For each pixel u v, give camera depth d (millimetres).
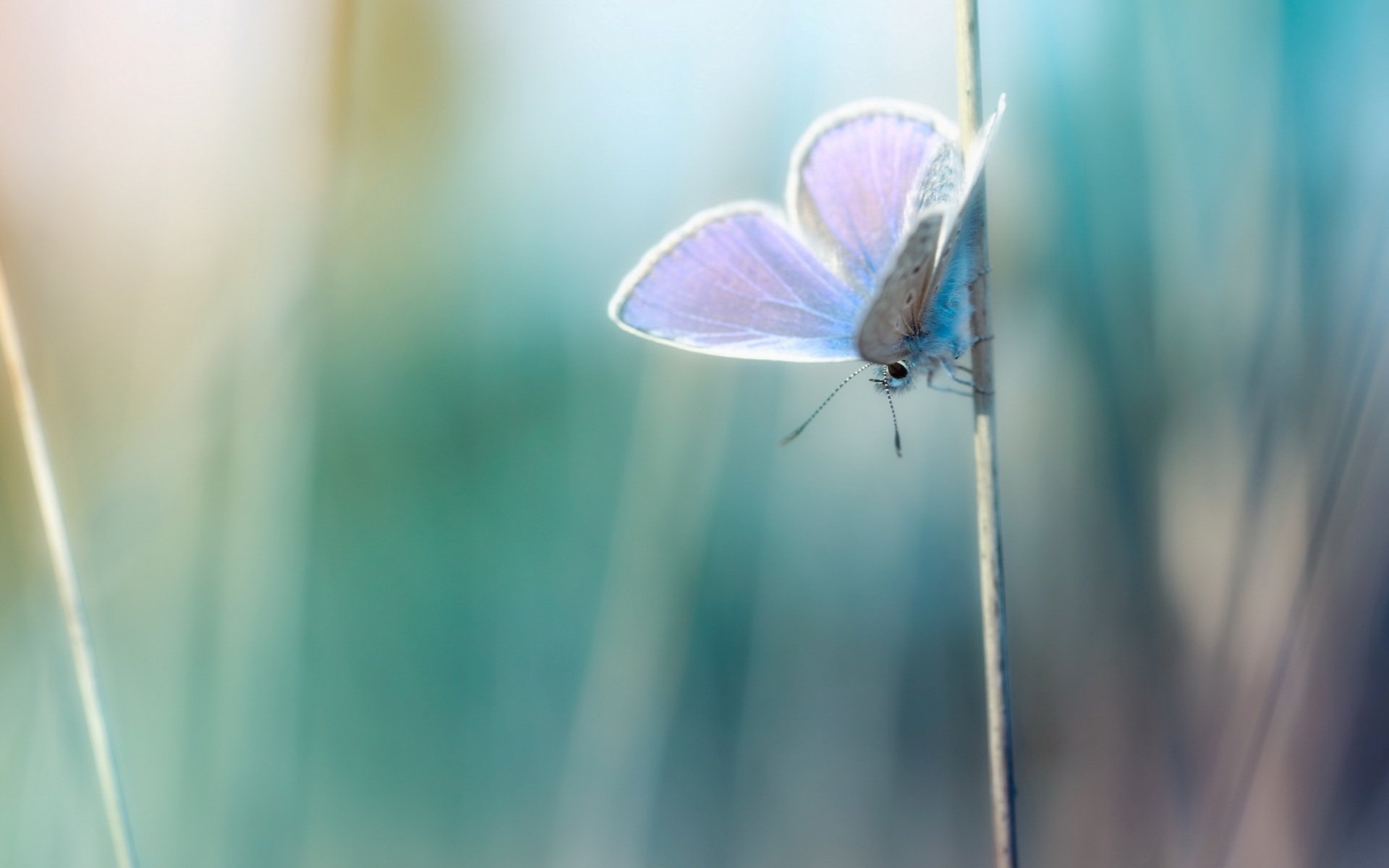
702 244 259
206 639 268
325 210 272
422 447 283
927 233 251
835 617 280
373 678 281
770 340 260
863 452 280
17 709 264
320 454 280
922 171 255
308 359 271
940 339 260
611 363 287
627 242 285
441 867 278
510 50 281
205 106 267
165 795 266
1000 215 272
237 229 268
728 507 281
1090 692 272
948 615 280
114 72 265
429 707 282
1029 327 272
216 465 268
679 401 271
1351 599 264
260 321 269
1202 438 267
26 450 265
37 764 264
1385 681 264
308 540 272
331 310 277
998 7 271
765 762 280
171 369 267
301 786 271
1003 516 275
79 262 266
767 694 280
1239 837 266
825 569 281
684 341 260
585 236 285
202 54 267
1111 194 269
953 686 280
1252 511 265
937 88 271
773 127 272
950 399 278
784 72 272
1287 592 264
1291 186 264
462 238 283
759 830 279
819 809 279
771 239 260
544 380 288
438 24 278
